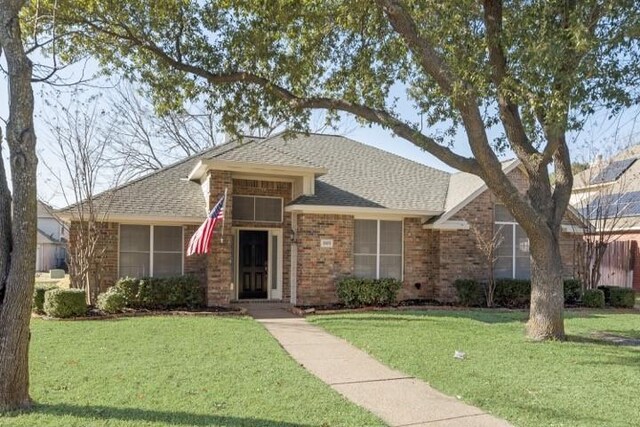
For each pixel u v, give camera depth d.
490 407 6.04
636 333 11.36
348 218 15.95
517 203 10.05
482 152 9.68
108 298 13.09
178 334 10.21
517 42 9.00
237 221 16.25
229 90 11.48
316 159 18.89
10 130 5.45
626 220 22.05
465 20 10.28
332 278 15.67
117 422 5.17
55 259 42.22
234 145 17.88
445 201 17.48
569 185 10.77
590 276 17.55
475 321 12.64
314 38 10.86
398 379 7.32
